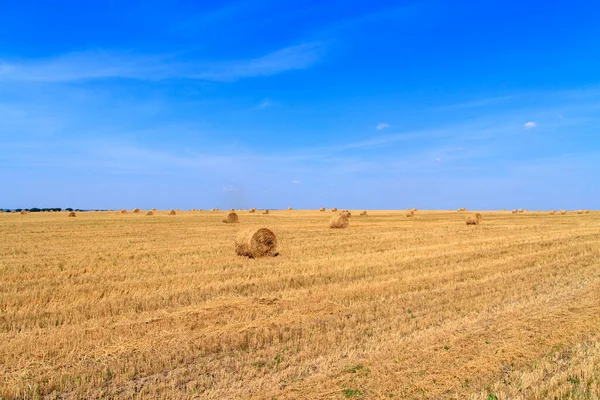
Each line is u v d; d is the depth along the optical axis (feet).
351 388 19.42
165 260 57.00
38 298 36.06
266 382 20.29
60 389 19.65
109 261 55.98
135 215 207.21
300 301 35.37
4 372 21.11
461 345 24.45
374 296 37.19
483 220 155.84
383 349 24.20
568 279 43.24
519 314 30.86
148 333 27.07
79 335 26.37
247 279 44.29
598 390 18.67
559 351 23.39
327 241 79.41
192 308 32.96
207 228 114.32
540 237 83.25
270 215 206.08
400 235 91.04
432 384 19.63
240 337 26.07
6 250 66.49
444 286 41.01
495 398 18.30
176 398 18.72
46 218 172.24
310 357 23.32
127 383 20.40
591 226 115.75
